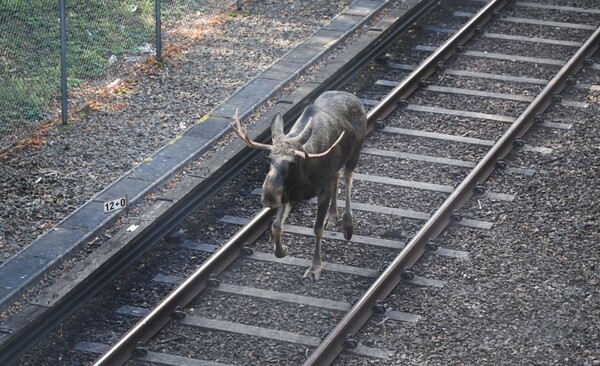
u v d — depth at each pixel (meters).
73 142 28.39
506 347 20.72
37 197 25.75
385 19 35.53
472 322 21.47
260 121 29.30
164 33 34.88
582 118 29.80
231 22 36.06
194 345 20.89
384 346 20.77
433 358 20.42
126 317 21.92
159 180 26.30
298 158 20.73
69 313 21.86
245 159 27.66
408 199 25.92
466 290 22.48
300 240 24.34
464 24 35.41
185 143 28.09
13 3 33.38
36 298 21.59
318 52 33.34
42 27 33.41
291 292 22.48
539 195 25.98
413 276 22.83
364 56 33.34
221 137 28.58
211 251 24.14
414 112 30.06
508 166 27.30
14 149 28.00
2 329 20.70
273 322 21.53
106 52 33.31
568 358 20.41
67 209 25.28
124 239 23.56
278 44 34.28
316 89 31.03
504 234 24.42
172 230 24.75
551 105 30.39
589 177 26.77
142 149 28.05
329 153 21.86
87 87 31.41
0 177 26.56
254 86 31.30
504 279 22.84
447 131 29.03
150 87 31.44
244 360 20.45
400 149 28.16
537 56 33.41
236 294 22.41
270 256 23.69
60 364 20.58
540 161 27.53
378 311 21.69
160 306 21.33
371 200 25.89
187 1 36.75
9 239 24.02
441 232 24.56
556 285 22.61
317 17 36.28
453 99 30.83
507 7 36.88
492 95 30.94
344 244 24.17
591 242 24.08
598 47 33.75
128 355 20.45
